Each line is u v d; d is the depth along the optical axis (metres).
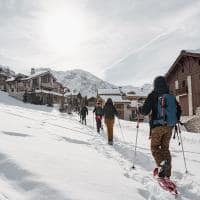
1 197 3.03
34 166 4.19
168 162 4.98
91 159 5.74
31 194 3.29
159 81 5.35
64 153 5.80
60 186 3.49
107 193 3.61
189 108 33.12
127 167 5.74
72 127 15.03
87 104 81.44
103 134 14.49
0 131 7.73
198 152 10.47
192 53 31.45
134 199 3.60
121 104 64.94
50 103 64.44
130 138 13.66
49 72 69.56
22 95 63.50
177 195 4.11
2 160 4.35
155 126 5.19
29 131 8.89
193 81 32.47
